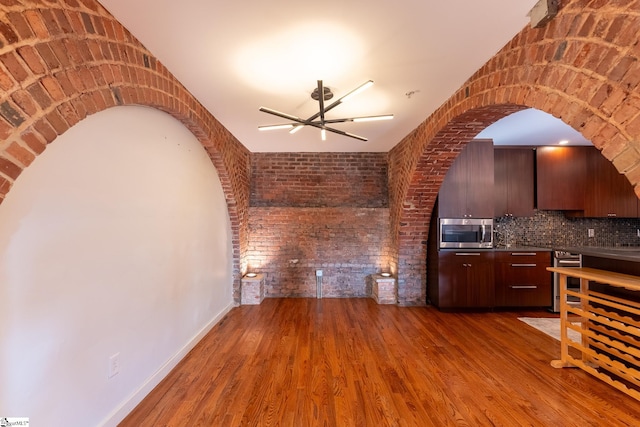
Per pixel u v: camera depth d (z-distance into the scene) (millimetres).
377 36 1705
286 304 4156
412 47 1818
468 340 2928
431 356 2582
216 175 3465
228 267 3900
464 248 3842
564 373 2311
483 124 2615
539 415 1814
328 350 2693
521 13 1531
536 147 4305
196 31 1647
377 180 4688
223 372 2309
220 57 1918
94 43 1404
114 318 1731
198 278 2939
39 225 1275
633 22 1114
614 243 4516
